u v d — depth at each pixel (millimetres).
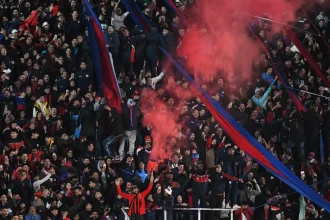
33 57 86312
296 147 81750
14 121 79375
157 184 75875
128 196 74500
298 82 85625
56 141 79438
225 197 77375
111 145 79312
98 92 82188
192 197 76438
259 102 83875
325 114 82812
